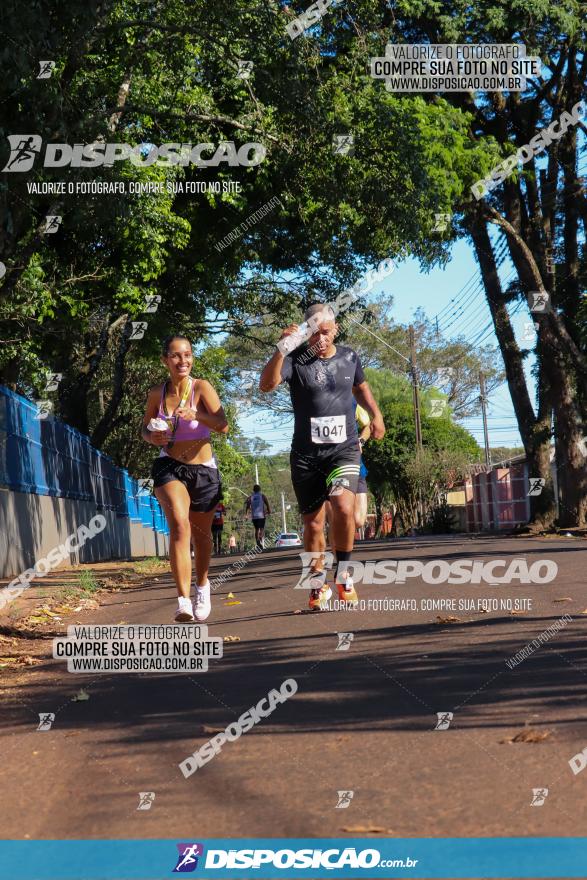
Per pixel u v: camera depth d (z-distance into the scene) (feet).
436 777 11.81
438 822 10.31
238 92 60.95
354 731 14.25
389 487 180.04
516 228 78.84
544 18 65.36
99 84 54.24
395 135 54.60
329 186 57.88
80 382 97.55
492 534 83.97
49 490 65.62
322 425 25.68
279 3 47.47
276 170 65.16
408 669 18.62
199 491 25.05
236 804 11.28
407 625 24.52
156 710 16.67
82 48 39.91
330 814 10.73
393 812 10.68
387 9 66.13
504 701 15.47
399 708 15.48
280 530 343.67
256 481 300.40
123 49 49.14
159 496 24.73
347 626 24.95
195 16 47.47
